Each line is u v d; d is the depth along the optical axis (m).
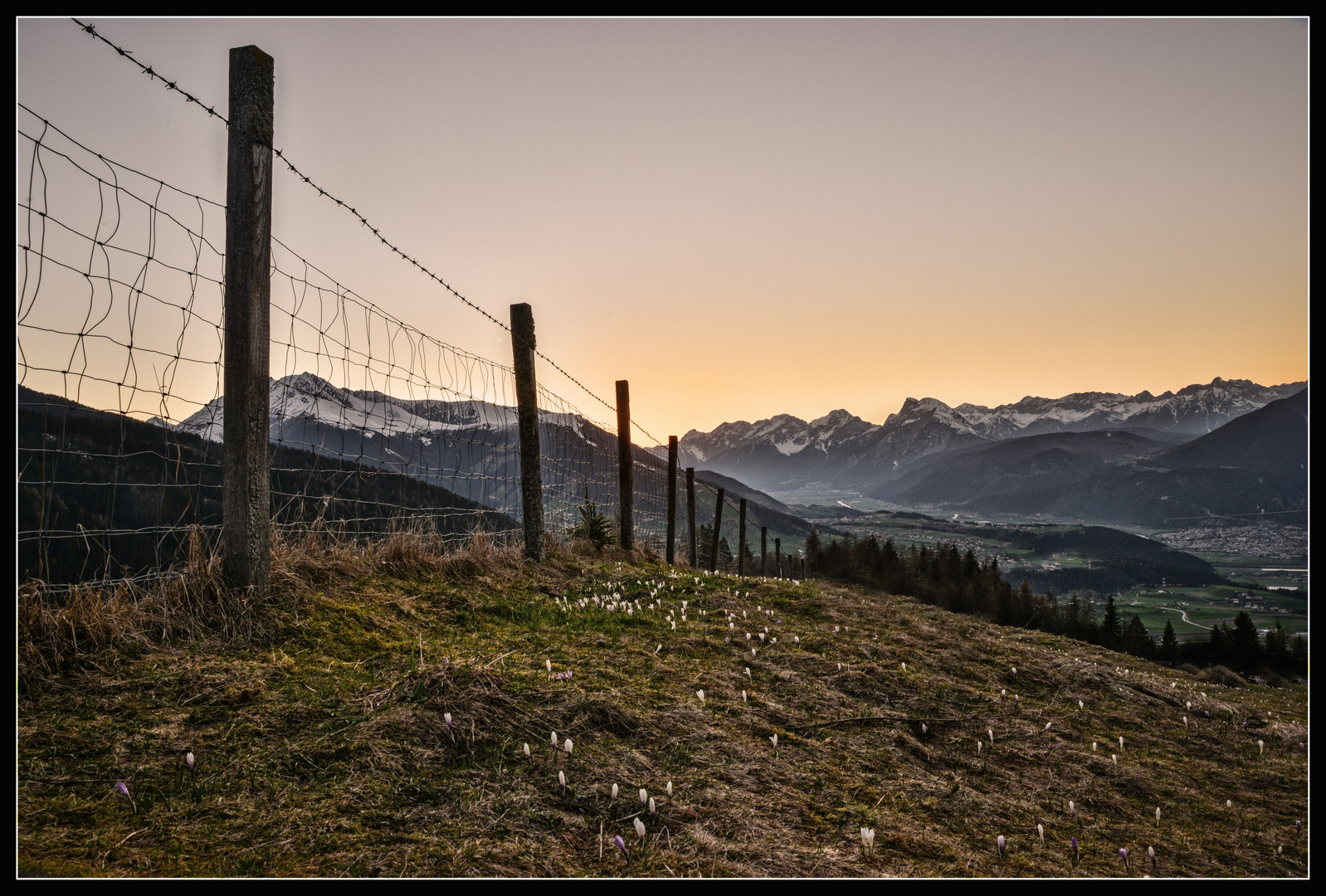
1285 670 69.19
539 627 7.43
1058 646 13.67
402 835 3.58
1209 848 5.48
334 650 5.48
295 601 5.93
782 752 5.42
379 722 4.46
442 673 5.16
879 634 10.18
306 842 3.40
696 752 5.07
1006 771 6.26
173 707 4.26
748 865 3.83
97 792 3.46
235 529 5.53
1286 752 8.34
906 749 6.20
